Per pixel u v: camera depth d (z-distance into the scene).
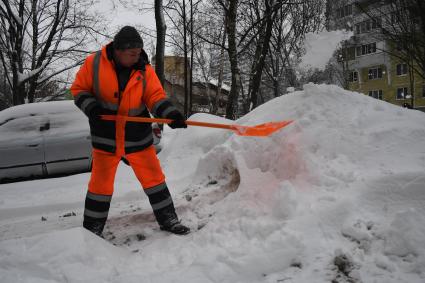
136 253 2.62
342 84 22.30
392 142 2.97
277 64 20.33
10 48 16.23
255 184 3.12
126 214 3.84
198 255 2.41
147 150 3.08
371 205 2.37
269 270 2.11
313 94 3.62
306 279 1.95
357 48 34.22
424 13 11.12
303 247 2.18
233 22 11.87
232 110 11.97
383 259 1.95
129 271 2.29
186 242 2.71
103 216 2.95
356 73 36.38
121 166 6.48
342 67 22.31
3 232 3.62
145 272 2.28
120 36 2.74
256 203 2.86
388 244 2.02
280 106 3.93
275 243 2.25
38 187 5.80
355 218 2.30
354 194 2.48
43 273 2.16
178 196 4.06
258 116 4.10
